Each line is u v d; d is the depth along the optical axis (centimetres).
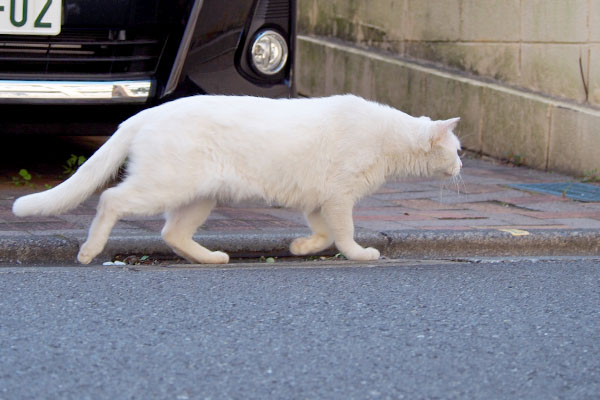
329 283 416
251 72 604
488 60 885
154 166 426
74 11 565
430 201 646
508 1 856
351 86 1035
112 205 433
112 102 579
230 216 565
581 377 294
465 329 345
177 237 464
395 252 517
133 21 577
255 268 453
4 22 555
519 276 446
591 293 412
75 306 361
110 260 479
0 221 515
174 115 429
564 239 538
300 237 503
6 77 564
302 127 445
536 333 342
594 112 773
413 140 468
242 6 594
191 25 580
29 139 820
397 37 991
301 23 1130
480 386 284
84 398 266
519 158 841
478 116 882
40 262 466
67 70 576
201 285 404
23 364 292
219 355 307
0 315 345
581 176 782
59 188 437
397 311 369
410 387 282
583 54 790
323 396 273
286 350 314
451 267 466
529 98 828
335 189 458
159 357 303
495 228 546
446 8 926
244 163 438
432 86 928
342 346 320
